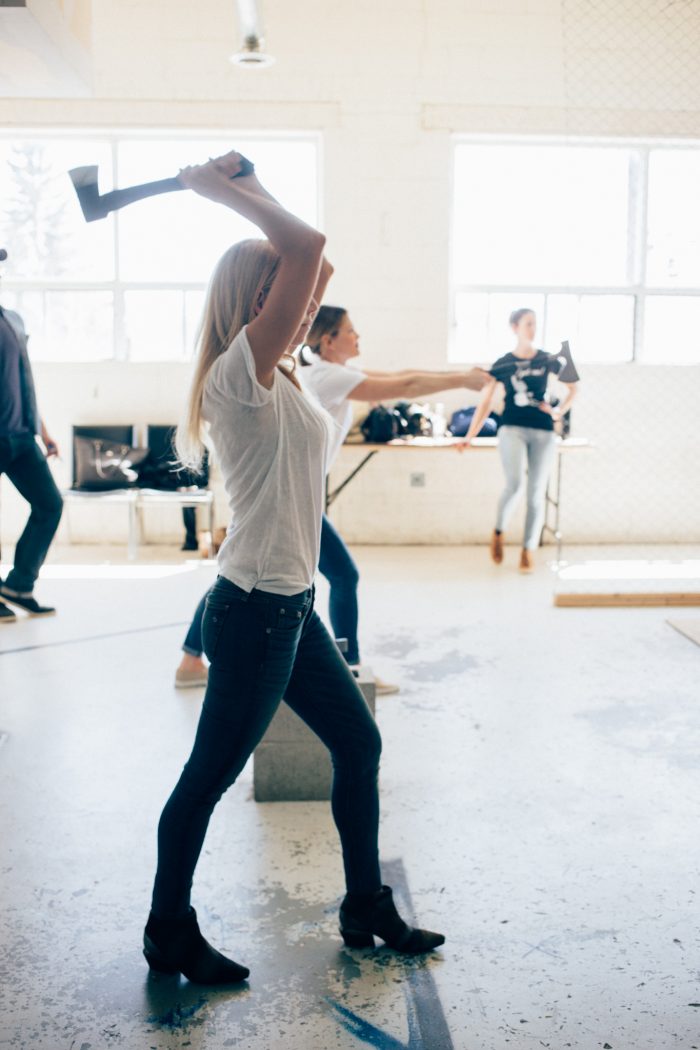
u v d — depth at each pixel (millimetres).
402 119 7008
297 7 6883
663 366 7352
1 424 4586
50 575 6082
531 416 6148
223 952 2016
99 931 2096
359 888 2000
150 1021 1795
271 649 1749
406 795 2809
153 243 7188
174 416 7246
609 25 6988
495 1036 1750
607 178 7266
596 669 4055
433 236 7121
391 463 7301
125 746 3174
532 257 7312
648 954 2016
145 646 4375
